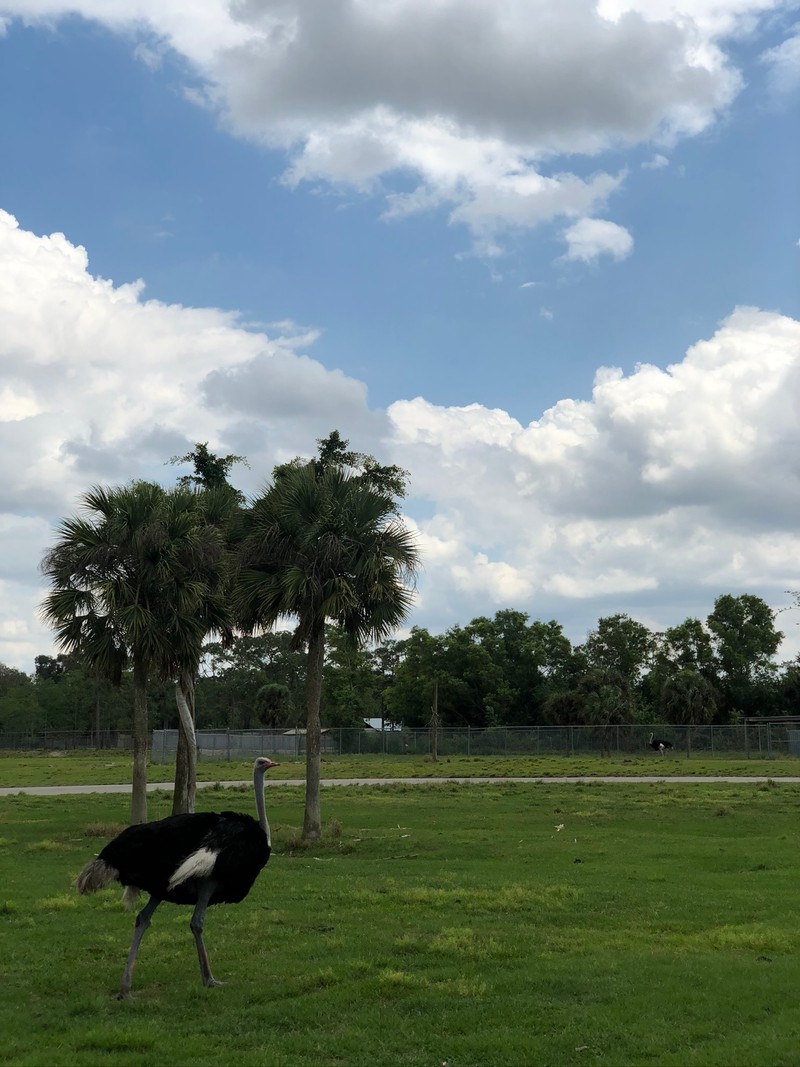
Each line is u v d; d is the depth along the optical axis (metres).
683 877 17.58
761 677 104.19
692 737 76.38
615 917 13.80
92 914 13.93
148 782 48.41
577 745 78.06
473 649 101.38
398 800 35.72
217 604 26.97
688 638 104.94
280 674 110.50
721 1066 7.61
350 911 14.15
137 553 25.44
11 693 115.62
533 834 24.86
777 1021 8.80
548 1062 7.80
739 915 13.92
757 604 104.69
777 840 23.36
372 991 9.73
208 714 109.31
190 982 10.14
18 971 10.63
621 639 105.81
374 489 26.22
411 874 18.20
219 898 10.22
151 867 9.59
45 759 81.56
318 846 22.61
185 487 28.00
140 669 25.77
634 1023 8.73
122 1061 7.72
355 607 24.61
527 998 9.51
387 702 105.44
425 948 11.59
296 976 10.30
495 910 14.26
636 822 27.70
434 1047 8.15
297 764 67.88
